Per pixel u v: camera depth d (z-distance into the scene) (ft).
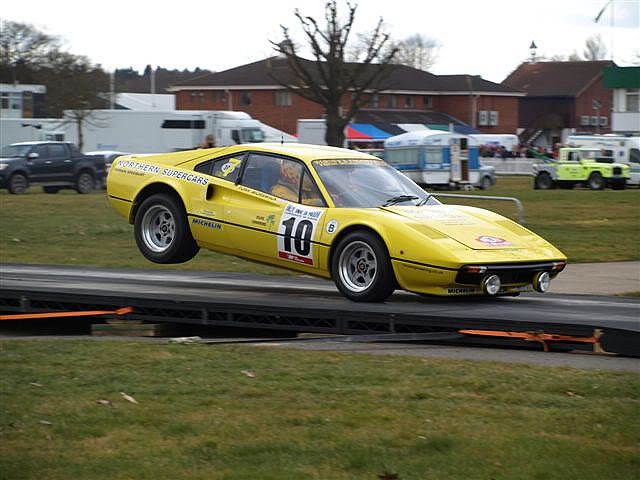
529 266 66.08
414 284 64.54
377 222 65.67
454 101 610.65
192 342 61.36
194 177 76.13
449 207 72.38
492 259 63.98
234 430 39.81
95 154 290.15
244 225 72.54
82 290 72.02
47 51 552.82
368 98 234.17
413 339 59.67
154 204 78.23
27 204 217.97
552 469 34.60
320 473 34.53
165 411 42.78
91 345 59.57
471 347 60.08
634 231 163.43
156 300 66.59
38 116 452.76
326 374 49.96
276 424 40.68
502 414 41.96
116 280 83.92
